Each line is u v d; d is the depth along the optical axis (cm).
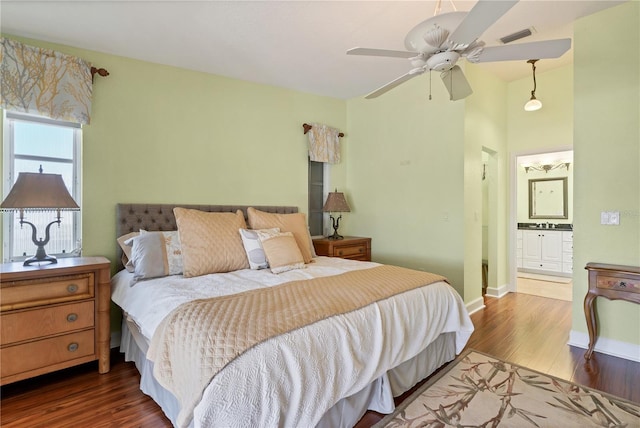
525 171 630
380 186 420
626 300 229
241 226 280
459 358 247
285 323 140
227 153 344
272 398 119
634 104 240
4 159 242
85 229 265
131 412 179
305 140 412
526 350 262
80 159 270
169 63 305
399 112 397
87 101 261
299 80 366
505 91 435
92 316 220
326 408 137
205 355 121
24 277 193
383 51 172
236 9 226
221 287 200
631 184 243
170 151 308
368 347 161
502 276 440
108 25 238
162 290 195
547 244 568
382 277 224
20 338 193
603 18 249
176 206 306
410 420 173
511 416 177
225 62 310
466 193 343
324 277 223
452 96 238
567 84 388
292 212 392
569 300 410
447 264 351
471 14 131
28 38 250
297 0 217
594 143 258
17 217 247
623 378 217
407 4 223
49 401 190
